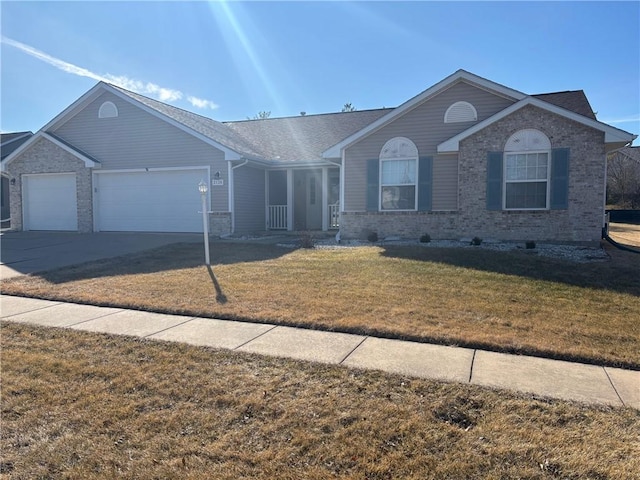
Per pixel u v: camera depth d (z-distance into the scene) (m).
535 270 8.70
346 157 15.02
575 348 4.77
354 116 21.97
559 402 3.63
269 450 3.04
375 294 7.17
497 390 3.84
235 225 17.25
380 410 3.52
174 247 13.07
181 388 3.97
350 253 11.28
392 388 3.90
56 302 7.30
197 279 8.59
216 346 5.04
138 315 6.44
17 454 3.07
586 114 14.26
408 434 3.19
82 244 14.56
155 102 18.84
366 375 4.17
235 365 4.47
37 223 19.59
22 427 3.40
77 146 18.78
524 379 4.09
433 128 14.18
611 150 13.99
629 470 2.76
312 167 18.59
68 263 10.95
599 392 3.82
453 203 14.04
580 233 12.67
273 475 2.79
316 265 9.70
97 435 3.28
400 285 7.74
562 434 3.16
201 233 17.31
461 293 7.17
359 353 4.77
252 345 5.05
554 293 7.12
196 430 3.31
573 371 4.30
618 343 4.97
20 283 8.66
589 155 12.47
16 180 19.59
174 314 6.46
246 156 16.73
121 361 4.64
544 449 2.99
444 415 3.45
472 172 13.43
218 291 7.59
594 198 12.52
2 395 3.90
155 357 4.72
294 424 3.35
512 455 2.93
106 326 5.89
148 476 2.81
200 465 2.90
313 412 3.52
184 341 5.23
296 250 12.22
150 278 8.80
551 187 12.79
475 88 13.82
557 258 10.06
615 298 6.81
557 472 2.76
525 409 3.51
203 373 4.29
